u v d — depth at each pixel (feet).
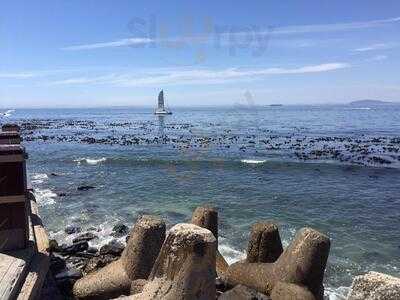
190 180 90.17
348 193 79.15
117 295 28.68
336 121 311.88
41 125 285.02
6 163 27.45
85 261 41.06
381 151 135.33
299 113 482.28
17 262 24.13
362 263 47.44
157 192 79.15
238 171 100.89
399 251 51.11
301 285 29.60
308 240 29.99
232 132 203.62
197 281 19.39
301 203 71.46
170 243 19.97
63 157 124.16
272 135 188.34
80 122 327.88
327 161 114.83
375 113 493.36
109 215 64.28
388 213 66.33
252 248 33.63
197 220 36.94
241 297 30.01
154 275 20.33
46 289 30.81
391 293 17.70
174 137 182.09
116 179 92.22
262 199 73.87
